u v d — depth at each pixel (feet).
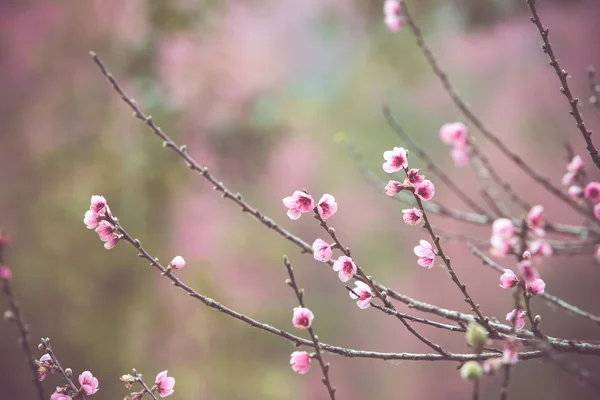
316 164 36.63
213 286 26.30
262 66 34.40
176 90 24.89
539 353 10.75
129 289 23.98
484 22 21.13
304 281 35.96
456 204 35.35
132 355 23.73
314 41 36.24
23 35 24.97
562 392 27.99
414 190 10.77
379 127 36.83
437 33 25.98
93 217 10.82
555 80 30.81
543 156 32.24
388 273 36.55
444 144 36.09
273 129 26.37
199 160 25.62
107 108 24.29
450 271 10.78
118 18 25.00
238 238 29.04
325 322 35.45
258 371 26.78
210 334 25.58
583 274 29.96
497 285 34.12
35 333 23.30
